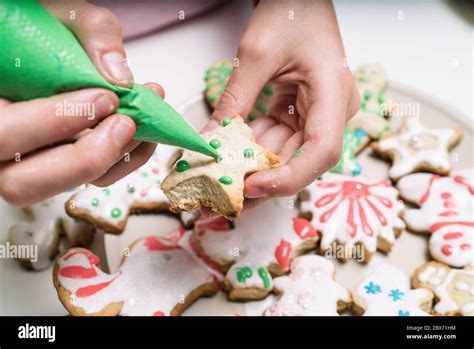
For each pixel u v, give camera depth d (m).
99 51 0.19
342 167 0.32
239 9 0.41
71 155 0.18
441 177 0.31
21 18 0.17
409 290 0.27
